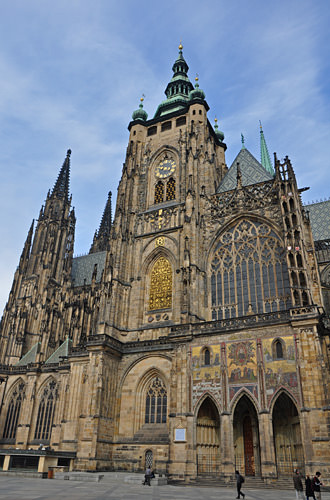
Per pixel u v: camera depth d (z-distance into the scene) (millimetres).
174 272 95125
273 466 60406
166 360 84812
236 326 72062
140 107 128125
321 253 98312
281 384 64438
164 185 110562
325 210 109750
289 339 66500
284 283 82312
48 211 177250
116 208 108938
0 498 35969
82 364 96312
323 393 60719
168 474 68000
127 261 101875
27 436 106250
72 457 80188
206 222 96312
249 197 93188
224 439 65562
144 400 84688
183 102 124938
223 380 69438
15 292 158750
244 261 88500
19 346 137875
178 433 70125
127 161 116125
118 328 93000
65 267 161250
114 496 41625
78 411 91875
